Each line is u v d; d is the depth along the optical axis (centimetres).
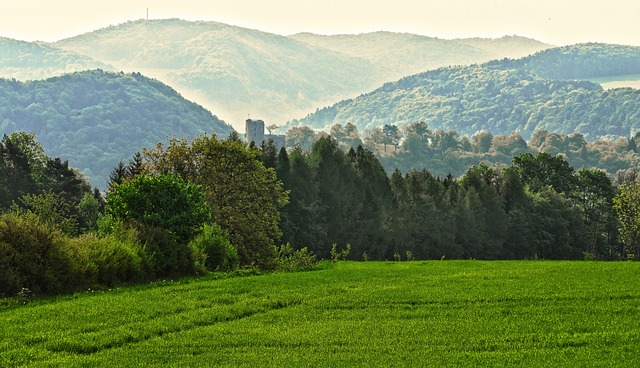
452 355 3262
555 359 3183
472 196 15975
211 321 3978
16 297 4681
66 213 12419
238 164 9438
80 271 5147
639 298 4691
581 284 5322
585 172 18800
